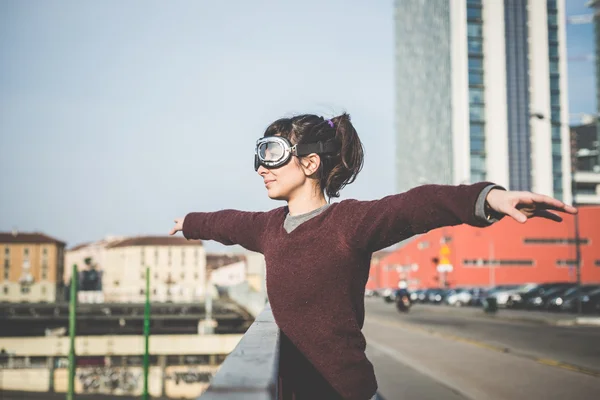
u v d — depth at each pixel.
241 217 2.28
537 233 79.94
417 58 138.50
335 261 1.76
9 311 62.59
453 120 111.00
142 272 135.50
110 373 50.94
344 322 1.81
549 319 27.33
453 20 112.94
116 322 65.62
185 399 49.38
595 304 34.41
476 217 1.38
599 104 139.75
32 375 51.12
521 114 112.06
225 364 1.18
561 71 115.75
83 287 130.38
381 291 94.50
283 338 1.86
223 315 58.00
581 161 150.62
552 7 117.25
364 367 1.85
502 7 112.44
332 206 1.84
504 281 79.62
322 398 1.83
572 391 9.31
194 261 137.62
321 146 1.96
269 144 1.95
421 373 11.28
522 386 9.78
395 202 1.61
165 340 49.53
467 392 9.21
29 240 135.75
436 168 120.44
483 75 111.50
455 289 59.94
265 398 0.85
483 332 21.16
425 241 93.88
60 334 63.31
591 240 79.19
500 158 109.19
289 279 1.81
